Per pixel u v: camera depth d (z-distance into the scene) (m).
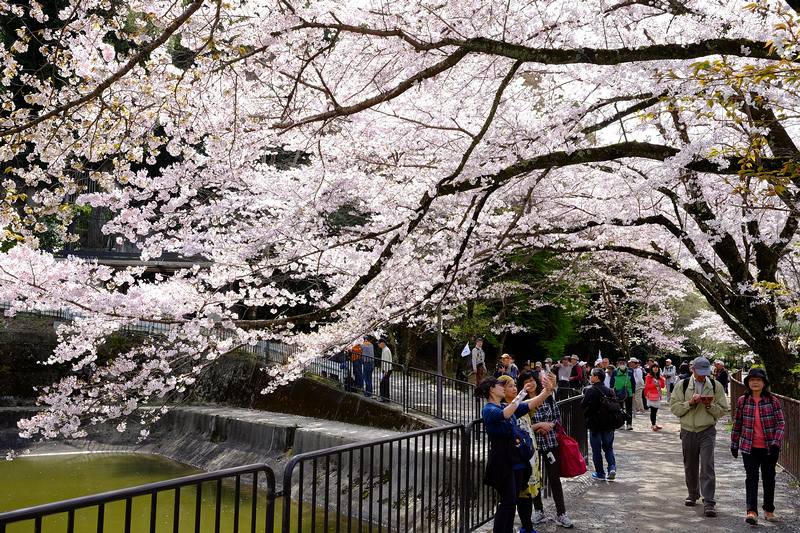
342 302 7.97
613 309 26.53
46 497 16.09
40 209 6.37
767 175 5.98
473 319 25.39
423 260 10.35
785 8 7.73
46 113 5.41
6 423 22.86
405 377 16.36
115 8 6.49
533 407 5.62
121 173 6.69
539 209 12.11
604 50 6.20
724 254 10.28
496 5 7.69
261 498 13.50
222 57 6.39
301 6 6.77
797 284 12.10
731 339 23.05
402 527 9.37
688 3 7.51
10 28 13.24
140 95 6.25
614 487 8.69
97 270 7.55
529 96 9.99
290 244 9.09
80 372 26.06
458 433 5.83
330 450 4.00
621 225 10.90
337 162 9.26
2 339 25.80
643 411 21.44
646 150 7.31
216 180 7.78
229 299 8.45
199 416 21.28
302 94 8.51
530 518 5.79
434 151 9.73
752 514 6.76
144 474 18.66
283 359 22.23
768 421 6.85
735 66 7.28
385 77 8.10
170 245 8.34
